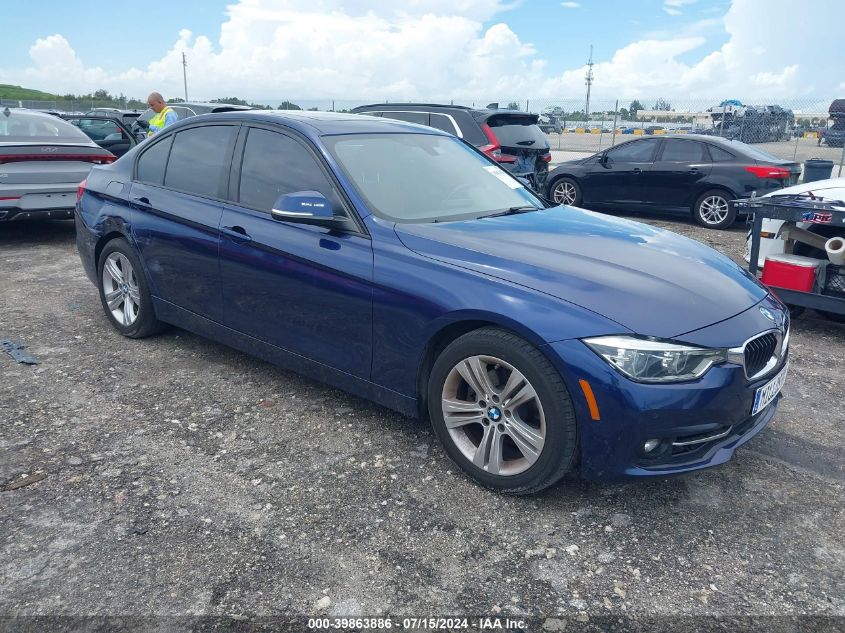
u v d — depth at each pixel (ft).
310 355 11.55
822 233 17.28
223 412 12.06
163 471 10.10
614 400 8.30
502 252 9.84
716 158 33.83
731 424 8.86
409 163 12.48
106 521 8.86
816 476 10.34
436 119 31.68
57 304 18.33
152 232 13.98
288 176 11.94
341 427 11.57
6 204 23.63
